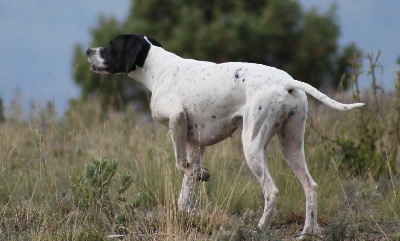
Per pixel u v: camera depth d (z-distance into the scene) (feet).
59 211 32.27
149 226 31.53
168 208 29.68
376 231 32.65
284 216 34.58
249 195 36.88
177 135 32.58
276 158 39.81
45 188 36.91
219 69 31.53
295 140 30.53
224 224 31.81
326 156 41.73
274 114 29.43
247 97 30.01
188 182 34.09
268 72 30.01
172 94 32.89
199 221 32.04
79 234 29.78
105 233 30.99
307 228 30.40
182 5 116.67
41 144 37.88
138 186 37.96
